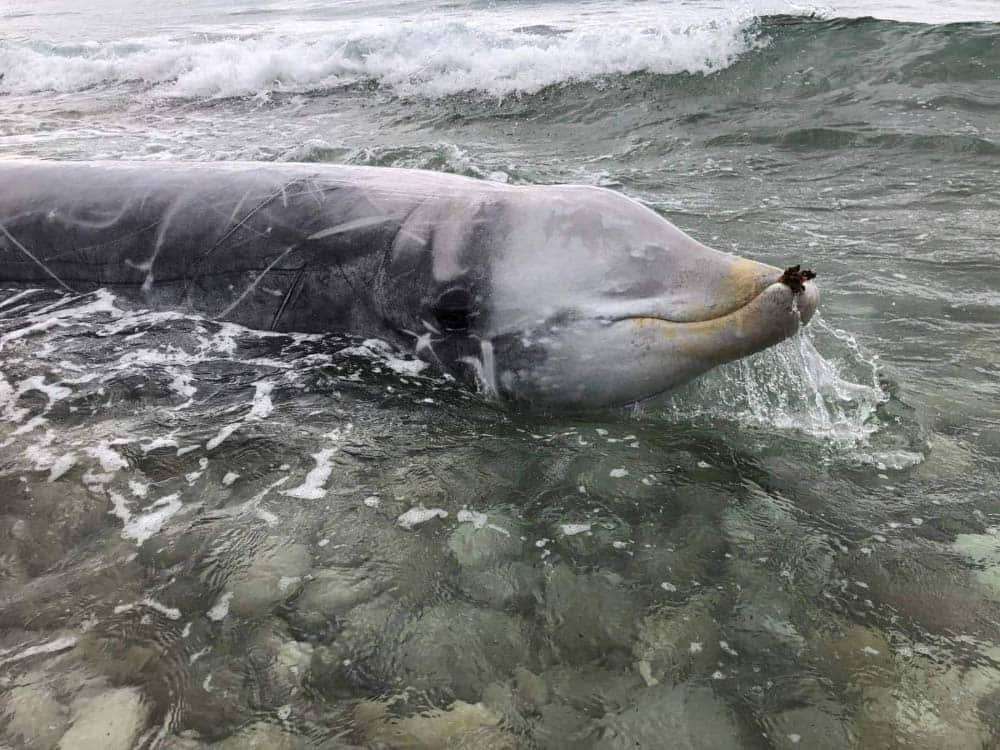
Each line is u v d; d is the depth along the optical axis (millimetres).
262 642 2178
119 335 3955
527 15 15406
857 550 2436
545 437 3088
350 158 7020
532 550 2506
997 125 6836
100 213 4164
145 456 3041
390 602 2309
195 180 4113
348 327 3752
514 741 1873
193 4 28203
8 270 4383
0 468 2980
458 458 2979
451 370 3449
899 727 1855
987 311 3895
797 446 2945
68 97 11438
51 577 2443
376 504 2744
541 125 8289
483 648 2143
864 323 3863
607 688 2008
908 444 2926
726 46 9117
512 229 3227
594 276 3039
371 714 1956
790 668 2037
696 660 2078
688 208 5641
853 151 6676
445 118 8742
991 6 12602
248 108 10031
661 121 7984
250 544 2559
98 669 2102
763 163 6602
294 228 3777
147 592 2369
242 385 3516
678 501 2697
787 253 4762
